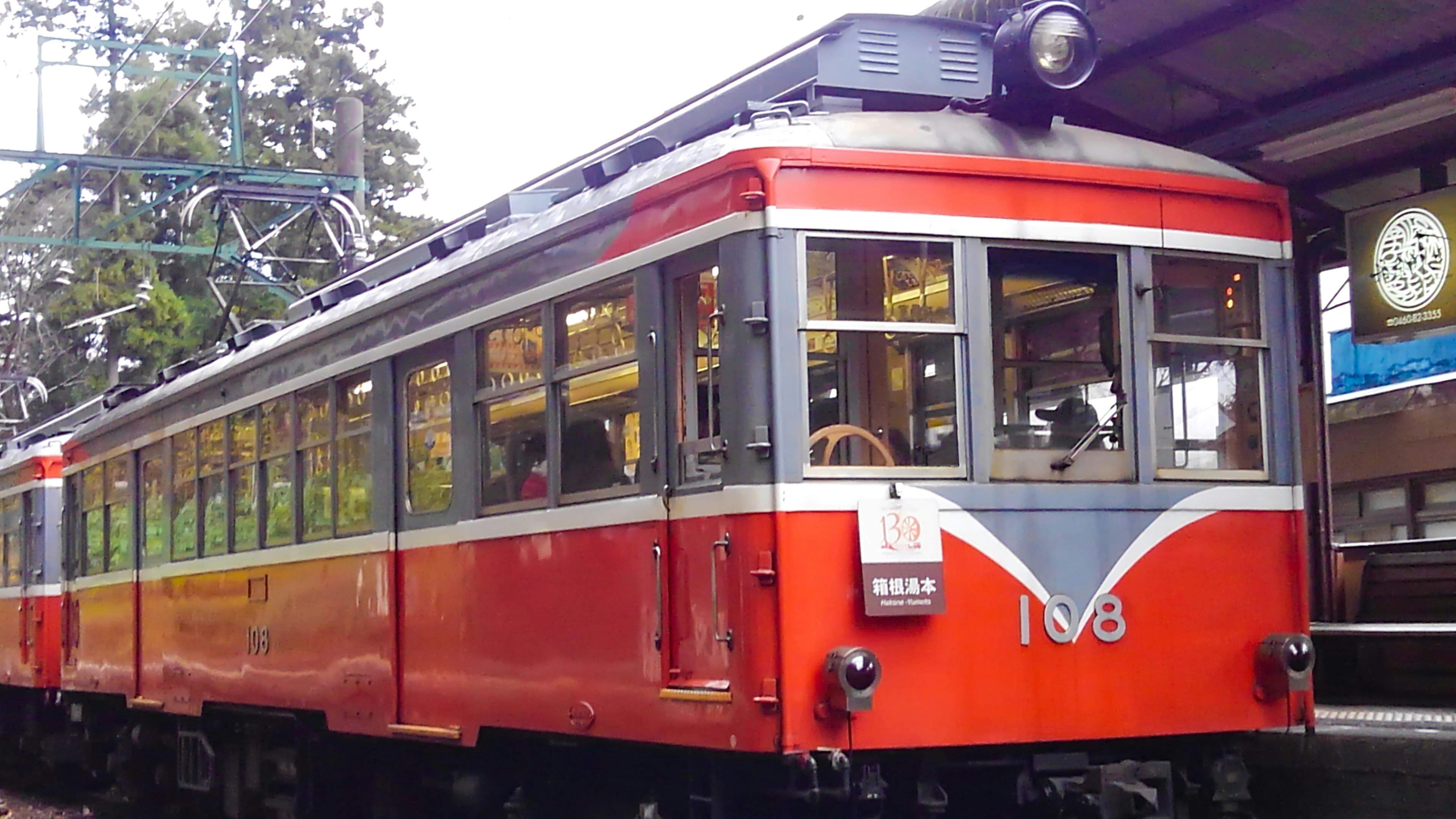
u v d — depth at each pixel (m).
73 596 13.52
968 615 5.62
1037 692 5.70
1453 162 9.41
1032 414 5.86
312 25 32.75
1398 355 13.99
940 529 5.60
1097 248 5.99
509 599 6.87
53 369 30.12
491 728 7.13
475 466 7.15
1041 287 5.92
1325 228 10.16
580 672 6.36
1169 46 8.62
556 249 6.61
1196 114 9.75
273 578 9.31
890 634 5.49
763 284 5.46
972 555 5.65
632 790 6.97
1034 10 6.04
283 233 28.66
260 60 31.67
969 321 5.73
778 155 5.52
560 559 6.51
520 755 7.62
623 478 6.16
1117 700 5.83
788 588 5.34
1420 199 9.16
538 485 6.70
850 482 5.49
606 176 6.60
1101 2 8.21
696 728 5.64
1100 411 5.98
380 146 32.59
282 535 9.25
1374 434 14.28
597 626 6.26
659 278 5.95
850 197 5.59
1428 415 13.66
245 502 9.82
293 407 9.12
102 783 15.15
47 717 16.12
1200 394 6.17
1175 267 6.16
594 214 6.32
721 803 5.93
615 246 6.20
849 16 6.39
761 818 6.06
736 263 5.52
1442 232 9.04
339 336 8.54
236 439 9.99
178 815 12.41
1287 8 8.07
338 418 8.54
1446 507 13.47
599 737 6.21
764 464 5.41
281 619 9.19
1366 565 10.02
